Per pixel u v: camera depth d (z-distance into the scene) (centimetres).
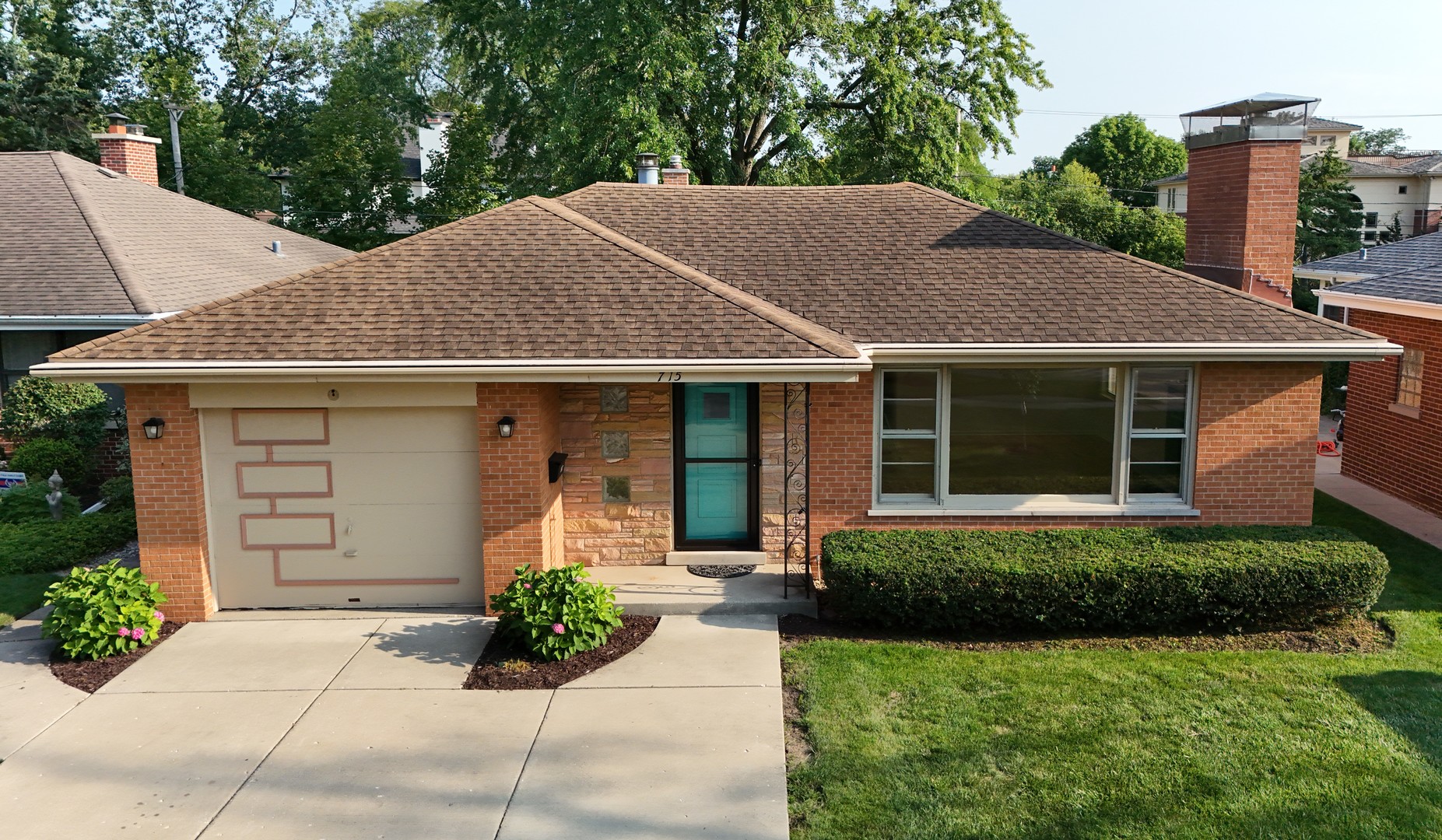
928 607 941
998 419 1145
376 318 1011
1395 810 649
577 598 924
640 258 1132
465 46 3125
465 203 3525
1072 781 689
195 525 1001
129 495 1433
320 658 919
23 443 1498
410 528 1035
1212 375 1121
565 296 1056
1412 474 1506
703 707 814
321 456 1020
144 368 934
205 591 1012
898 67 2906
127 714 810
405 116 4359
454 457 1021
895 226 1346
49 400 1482
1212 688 834
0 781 708
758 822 648
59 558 1189
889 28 2934
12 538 1224
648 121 2477
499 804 673
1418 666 882
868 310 1138
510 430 980
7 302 1430
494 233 1181
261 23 4819
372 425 1016
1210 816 645
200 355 949
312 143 3366
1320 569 938
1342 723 769
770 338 987
